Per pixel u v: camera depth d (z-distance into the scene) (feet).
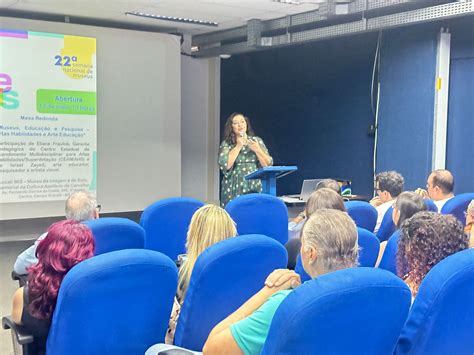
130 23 23.66
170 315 6.34
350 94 22.79
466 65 18.37
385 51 20.40
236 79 29.04
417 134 19.24
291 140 26.07
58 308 5.32
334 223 4.79
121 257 5.42
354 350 4.11
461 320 4.81
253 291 6.31
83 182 21.47
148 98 23.35
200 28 24.89
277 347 3.88
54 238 5.87
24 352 6.22
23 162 20.15
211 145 28.99
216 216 7.00
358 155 22.47
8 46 19.71
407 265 5.61
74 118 21.15
